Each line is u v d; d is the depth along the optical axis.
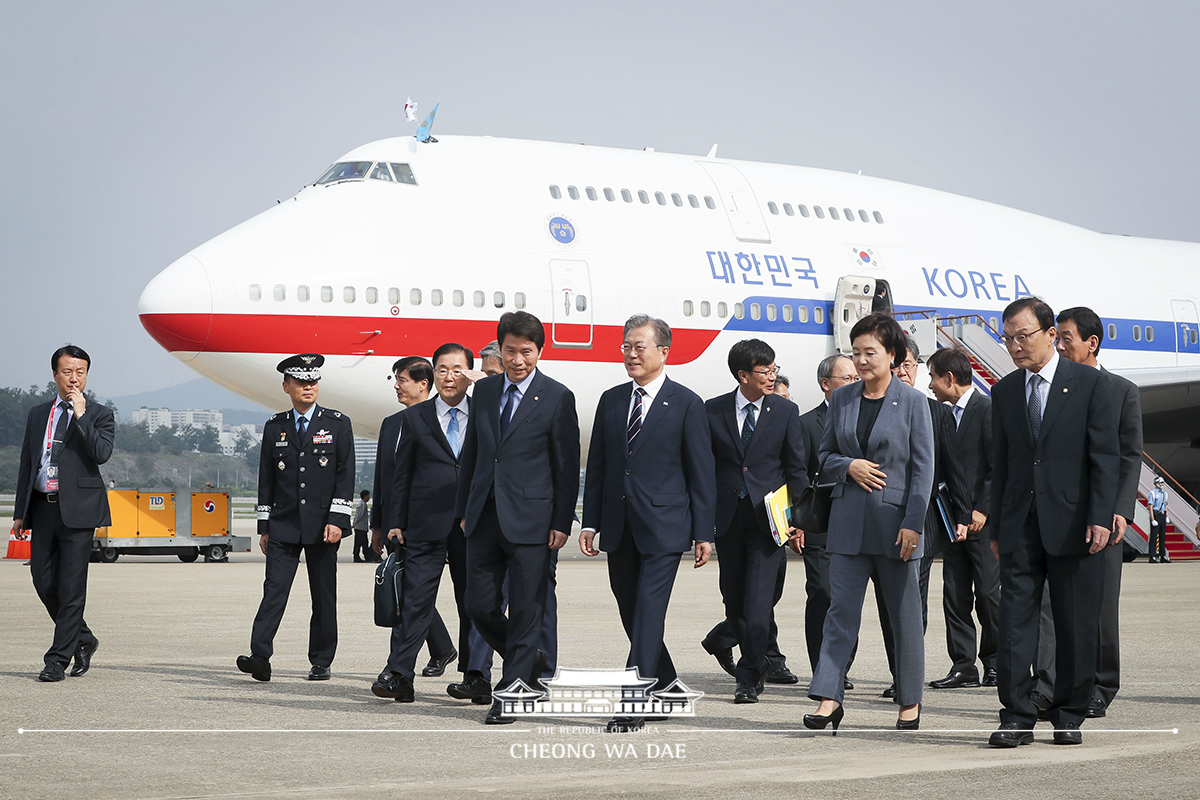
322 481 8.29
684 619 12.50
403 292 19.48
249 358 18.80
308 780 5.08
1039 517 6.14
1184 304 26.94
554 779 5.12
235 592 15.61
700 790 4.88
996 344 22.70
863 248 23.52
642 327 6.77
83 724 6.48
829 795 4.79
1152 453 33.44
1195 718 6.81
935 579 17.70
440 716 6.87
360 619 12.56
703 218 22.11
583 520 6.96
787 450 7.61
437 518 7.40
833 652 6.36
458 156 21.06
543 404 6.80
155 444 172.75
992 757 5.66
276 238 19.33
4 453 144.88
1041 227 26.31
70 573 8.13
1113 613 6.73
